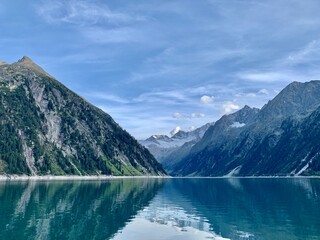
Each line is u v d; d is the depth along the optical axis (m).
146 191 156.12
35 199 107.19
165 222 69.69
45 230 59.84
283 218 74.44
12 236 54.84
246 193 143.62
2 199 105.19
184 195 134.38
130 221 70.62
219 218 74.88
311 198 117.69
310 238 55.03
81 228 62.38
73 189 157.00
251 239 54.50
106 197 120.88
